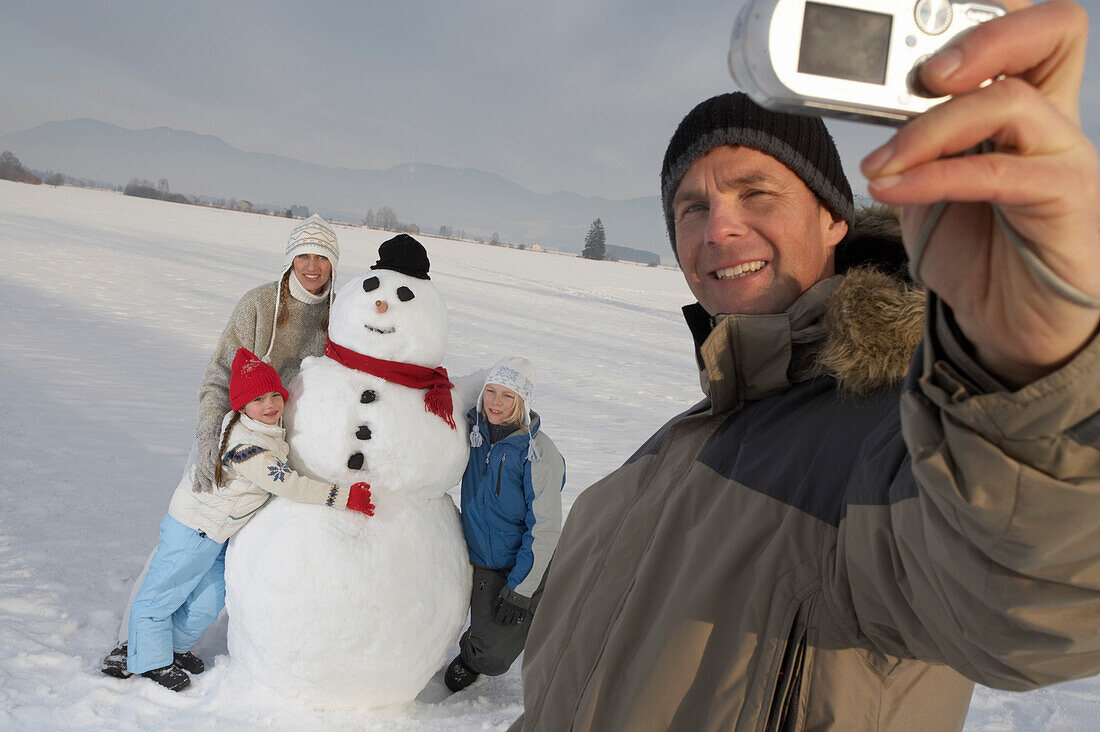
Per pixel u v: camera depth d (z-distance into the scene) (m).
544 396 11.60
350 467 3.21
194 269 23.28
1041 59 0.43
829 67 0.52
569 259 84.50
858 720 0.87
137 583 3.59
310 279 3.68
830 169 1.17
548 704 1.18
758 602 0.93
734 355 1.12
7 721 3.04
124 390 8.63
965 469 0.53
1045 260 0.43
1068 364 0.47
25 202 47.19
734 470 1.06
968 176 0.40
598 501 1.36
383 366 3.31
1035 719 3.62
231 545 3.29
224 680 3.42
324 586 3.06
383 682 3.27
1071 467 0.50
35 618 3.85
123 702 3.27
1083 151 0.40
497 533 3.70
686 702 0.97
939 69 0.43
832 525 0.90
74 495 5.46
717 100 1.20
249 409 3.16
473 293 27.41
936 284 0.49
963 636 0.65
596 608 1.18
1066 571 0.54
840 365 0.93
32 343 10.33
